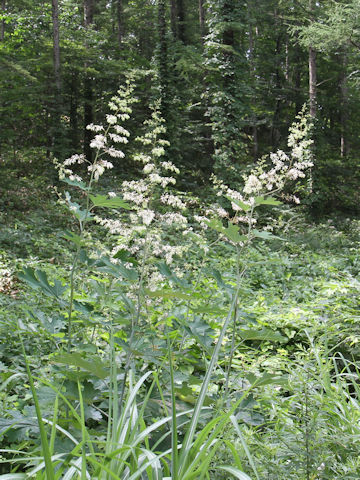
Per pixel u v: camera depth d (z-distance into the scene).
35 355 3.84
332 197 21.64
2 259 8.45
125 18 28.14
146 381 2.97
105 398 2.80
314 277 8.77
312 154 17.72
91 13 25.17
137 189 3.16
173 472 1.85
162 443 2.54
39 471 1.92
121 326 3.29
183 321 2.96
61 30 23.28
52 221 12.21
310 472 2.37
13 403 3.19
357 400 3.60
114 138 2.96
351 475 2.35
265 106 26.38
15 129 21.52
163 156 17.61
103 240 10.43
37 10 25.53
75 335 3.54
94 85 22.19
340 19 17.09
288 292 7.43
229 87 17.00
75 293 5.00
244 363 4.03
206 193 17.02
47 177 16.25
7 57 19.52
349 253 12.21
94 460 1.82
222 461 2.33
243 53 17.81
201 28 24.38
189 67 18.16
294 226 14.53
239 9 17.72
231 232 2.80
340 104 26.94
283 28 26.30
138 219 3.17
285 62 29.75
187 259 7.68
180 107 20.56
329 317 5.54
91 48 22.39
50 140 19.89
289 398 3.33
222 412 2.40
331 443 2.70
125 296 3.11
